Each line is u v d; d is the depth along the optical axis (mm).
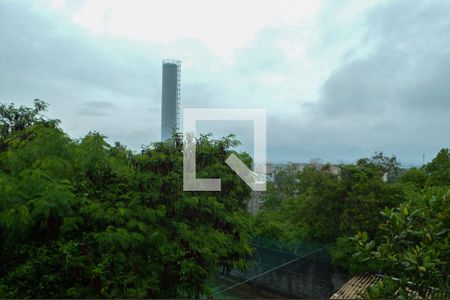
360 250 3373
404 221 3299
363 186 13727
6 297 5246
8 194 5625
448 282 2953
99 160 7211
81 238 6215
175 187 7117
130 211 6531
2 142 7980
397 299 2838
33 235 6332
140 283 6094
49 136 7262
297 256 14531
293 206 17469
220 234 7465
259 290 13289
